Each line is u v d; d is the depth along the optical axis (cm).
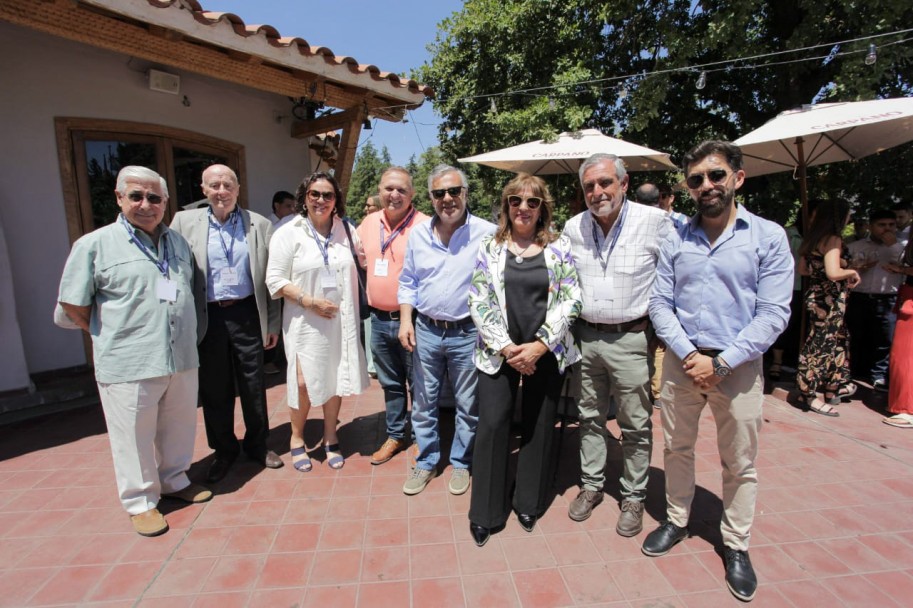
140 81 503
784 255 207
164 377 269
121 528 267
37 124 448
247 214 328
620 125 895
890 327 476
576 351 266
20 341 427
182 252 281
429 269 288
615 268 248
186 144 546
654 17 792
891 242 479
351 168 582
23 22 345
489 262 259
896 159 699
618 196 239
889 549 245
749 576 220
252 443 341
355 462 342
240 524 270
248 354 325
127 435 259
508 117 809
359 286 346
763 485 305
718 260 214
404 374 347
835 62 688
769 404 448
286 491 304
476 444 259
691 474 245
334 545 252
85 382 462
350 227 342
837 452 348
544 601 215
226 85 569
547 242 258
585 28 837
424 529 265
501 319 253
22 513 280
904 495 293
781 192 723
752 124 823
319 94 519
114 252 252
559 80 779
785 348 513
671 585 224
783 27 720
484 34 922
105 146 492
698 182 208
